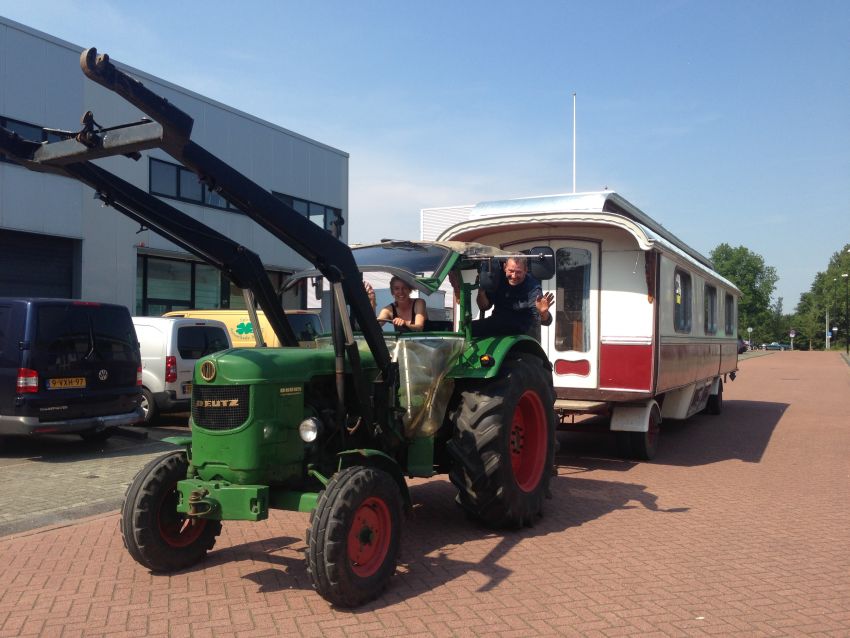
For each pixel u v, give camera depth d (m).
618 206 10.17
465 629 3.97
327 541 4.04
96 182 4.35
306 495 4.35
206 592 4.52
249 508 4.26
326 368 4.86
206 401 4.46
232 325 14.16
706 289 12.72
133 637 3.87
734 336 17.06
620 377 8.95
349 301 4.77
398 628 3.98
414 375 5.34
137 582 4.70
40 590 4.56
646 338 8.81
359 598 4.21
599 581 4.76
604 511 6.71
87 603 4.34
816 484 8.11
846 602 4.43
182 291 21.34
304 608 4.26
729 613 4.23
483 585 4.66
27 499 6.88
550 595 4.49
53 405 8.67
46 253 17.48
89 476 7.96
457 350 5.79
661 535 5.90
